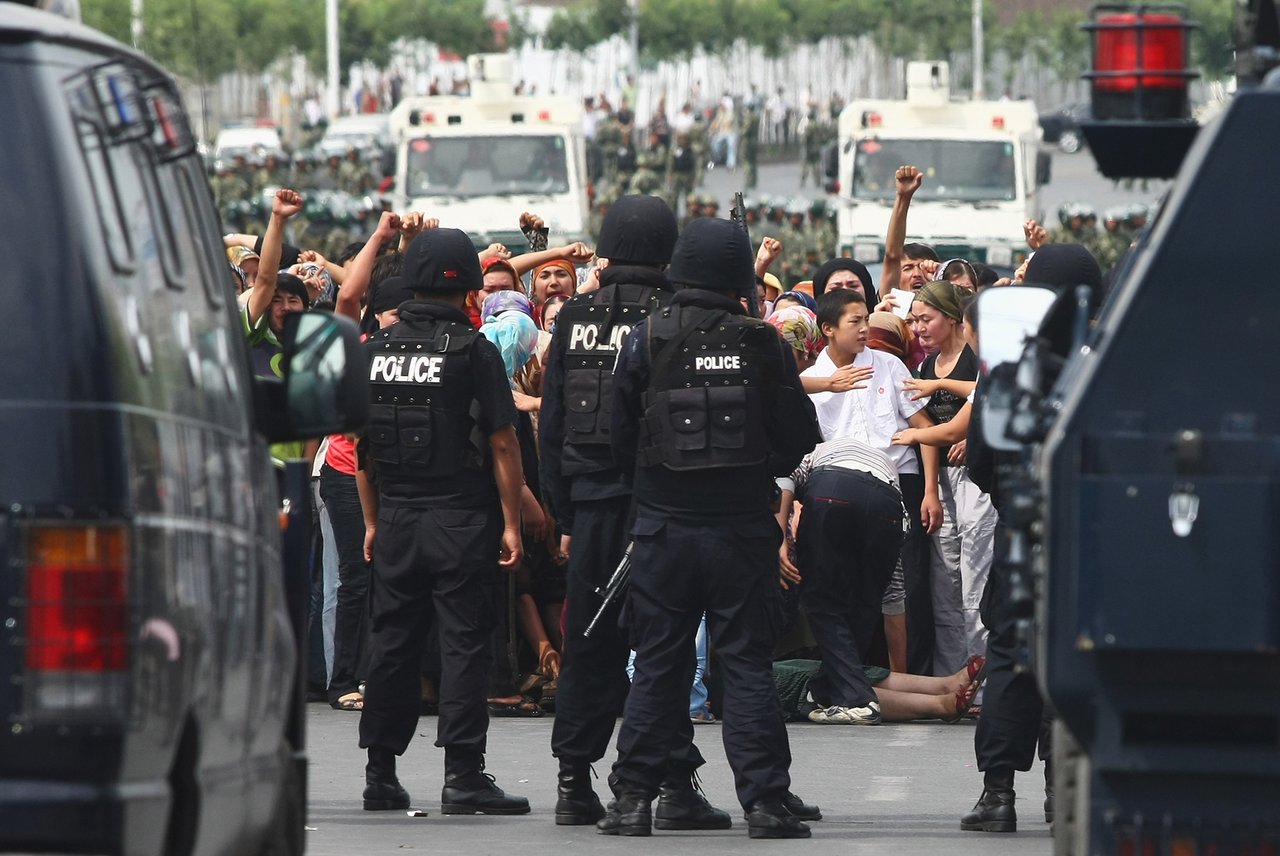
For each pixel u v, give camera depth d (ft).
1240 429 39.34
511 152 247.91
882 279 124.47
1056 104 637.71
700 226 72.79
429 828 74.28
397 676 77.77
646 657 73.05
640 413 73.05
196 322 44.04
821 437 73.56
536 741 96.07
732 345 71.77
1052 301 50.42
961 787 84.43
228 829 43.75
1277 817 39.81
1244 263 39.55
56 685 36.50
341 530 104.27
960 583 104.06
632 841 71.82
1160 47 45.98
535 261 112.16
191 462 41.09
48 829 36.42
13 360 37.04
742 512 71.97
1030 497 43.47
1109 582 38.93
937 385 100.32
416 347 76.64
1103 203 500.33
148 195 42.09
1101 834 40.06
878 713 100.68
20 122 37.68
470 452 76.64
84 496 36.78
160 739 38.22
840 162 247.29
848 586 100.17
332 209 267.18
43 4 46.83
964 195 245.24
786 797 73.46
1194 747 39.70
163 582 38.34
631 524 74.84
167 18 503.61
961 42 649.20
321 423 50.98
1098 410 39.58
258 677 46.32
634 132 601.62
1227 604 38.58
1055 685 39.65
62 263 37.35
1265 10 47.24
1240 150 39.70
